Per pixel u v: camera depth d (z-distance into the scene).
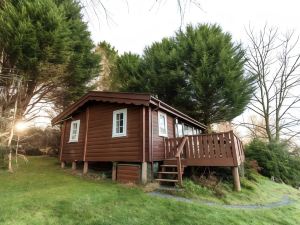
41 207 4.90
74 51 13.34
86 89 14.86
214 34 16.61
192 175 8.76
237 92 14.87
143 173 7.99
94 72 15.05
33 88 12.31
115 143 9.38
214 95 15.31
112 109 10.08
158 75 17.78
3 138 10.55
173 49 17.23
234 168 8.05
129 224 4.32
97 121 10.59
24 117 12.75
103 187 7.25
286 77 20.39
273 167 14.91
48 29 10.65
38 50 10.31
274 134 20.80
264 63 21.09
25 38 9.77
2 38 10.05
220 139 8.27
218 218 5.08
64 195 5.95
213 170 9.22
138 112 8.91
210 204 6.20
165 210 5.24
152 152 8.57
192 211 5.33
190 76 15.86
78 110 11.84
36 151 17.41
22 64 10.45
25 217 4.30
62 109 16.16
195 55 15.87
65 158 12.08
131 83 18.91
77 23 13.00
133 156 8.53
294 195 10.74
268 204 7.37
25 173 9.65
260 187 9.93
